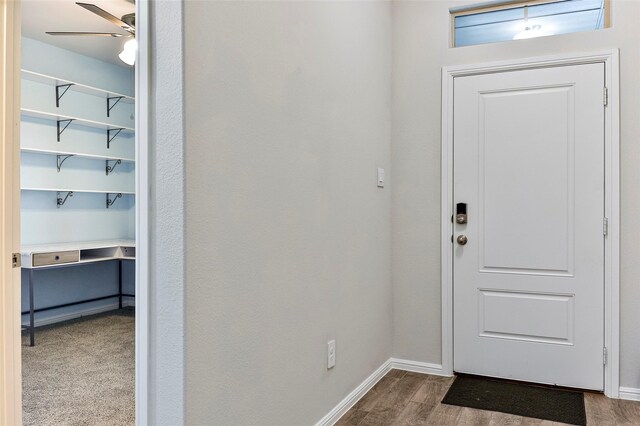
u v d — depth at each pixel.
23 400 2.55
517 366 2.81
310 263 2.06
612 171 2.60
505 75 2.84
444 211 2.96
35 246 4.15
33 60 4.18
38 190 4.29
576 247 2.69
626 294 2.59
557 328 2.72
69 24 3.82
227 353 1.53
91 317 4.69
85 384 2.80
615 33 2.61
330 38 2.24
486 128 2.88
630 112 2.58
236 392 1.58
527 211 2.79
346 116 2.42
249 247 1.64
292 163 1.91
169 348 1.38
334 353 2.28
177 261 1.37
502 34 2.93
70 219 4.59
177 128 1.37
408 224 3.07
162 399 1.40
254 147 1.67
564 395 2.61
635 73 2.57
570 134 2.70
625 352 2.58
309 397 2.05
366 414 2.37
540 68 2.76
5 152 1.75
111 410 2.42
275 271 1.79
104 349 3.54
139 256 1.43
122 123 5.10
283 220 1.85
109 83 4.93
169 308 1.38
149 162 1.42
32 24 3.81
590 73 2.66
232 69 1.56
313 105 2.08
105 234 4.97
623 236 2.59
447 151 2.97
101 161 4.89
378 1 2.88
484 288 2.88
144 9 1.41
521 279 2.80
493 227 2.86
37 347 3.60
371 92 2.76
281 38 1.83
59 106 4.42
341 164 2.36
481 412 2.39
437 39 3.00
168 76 1.38
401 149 3.09
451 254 2.96
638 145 2.57
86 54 4.62
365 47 2.66
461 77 2.95
